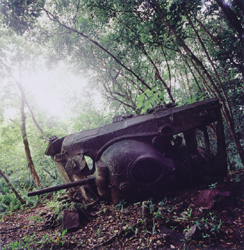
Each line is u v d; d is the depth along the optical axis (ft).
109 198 17.58
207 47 30.30
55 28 29.25
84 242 13.03
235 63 20.24
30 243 13.97
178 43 22.68
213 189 15.38
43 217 18.84
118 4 22.30
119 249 11.78
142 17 21.95
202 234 11.15
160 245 11.24
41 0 22.97
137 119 18.49
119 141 17.39
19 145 52.85
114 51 30.09
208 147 17.88
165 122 17.11
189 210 13.99
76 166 18.94
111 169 16.42
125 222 14.02
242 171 20.25
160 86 28.43
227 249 10.09
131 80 30.81
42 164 43.52
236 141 19.31
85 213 16.10
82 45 31.86
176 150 18.47
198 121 16.83
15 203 27.91
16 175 46.09
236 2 14.99
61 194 28.30
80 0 27.17
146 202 14.29
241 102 25.08
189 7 18.48
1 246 14.43
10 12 21.76
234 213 12.94
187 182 17.69
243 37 15.17
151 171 15.88
